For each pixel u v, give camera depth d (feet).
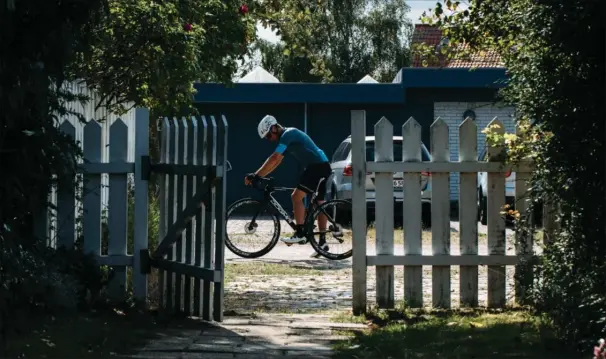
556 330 45.96
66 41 44.78
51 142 47.37
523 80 48.80
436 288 57.41
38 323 45.96
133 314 52.54
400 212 118.11
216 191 51.70
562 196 47.52
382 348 45.42
